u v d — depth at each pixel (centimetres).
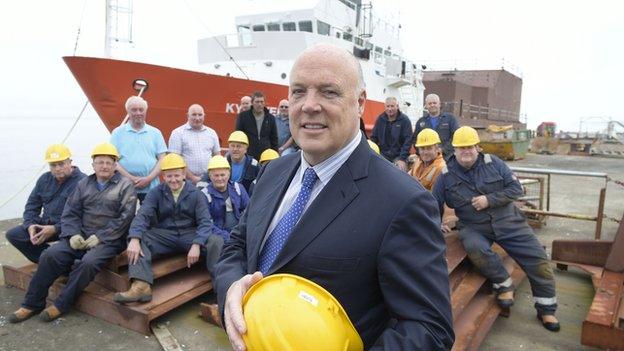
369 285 114
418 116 1473
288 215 130
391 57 1176
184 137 529
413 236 111
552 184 1182
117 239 393
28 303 374
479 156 386
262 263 133
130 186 402
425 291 109
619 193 1051
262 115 599
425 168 509
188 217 421
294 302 108
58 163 427
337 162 125
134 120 481
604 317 322
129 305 368
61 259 377
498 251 494
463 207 388
